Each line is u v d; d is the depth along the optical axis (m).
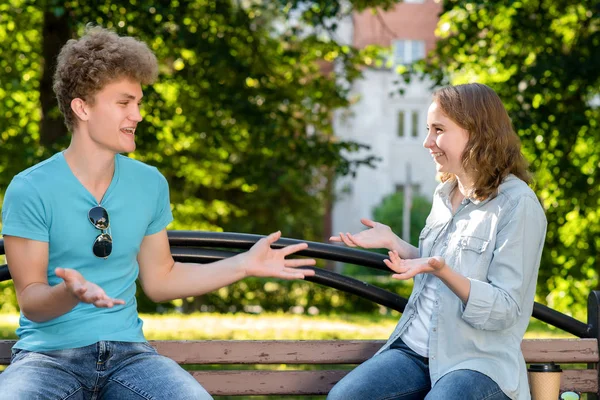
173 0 12.16
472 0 12.12
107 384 2.79
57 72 2.90
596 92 12.95
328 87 14.87
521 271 2.97
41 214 2.80
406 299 3.38
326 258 3.38
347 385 3.01
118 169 2.97
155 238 3.08
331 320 10.46
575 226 13.53
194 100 13.40
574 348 3.42
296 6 12.90
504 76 13.14
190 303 18.23
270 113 13.83
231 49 13.22
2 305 16.52
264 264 3.03
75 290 2.44
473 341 2.99
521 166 3.16
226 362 3.25
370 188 32.16
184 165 15.83
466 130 3.11
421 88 32.16
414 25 31.80
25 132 13.99
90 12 11.55
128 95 2.88
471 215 3.13
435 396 2.84
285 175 16.31
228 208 18.84
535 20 12.84
